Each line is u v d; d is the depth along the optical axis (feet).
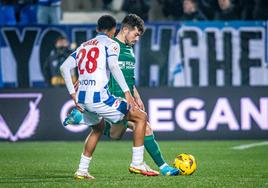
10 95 141.59
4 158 111.96
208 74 143.54
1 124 141.59
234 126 142.72
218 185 74.59
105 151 122.52
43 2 160.45
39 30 142.41
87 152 82.02
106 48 78.95
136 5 166.81
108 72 86.12
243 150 124.16
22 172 92.12
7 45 142.31
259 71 144.66
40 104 141.59
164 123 141.69
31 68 142.31
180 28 143.02
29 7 160.15
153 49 142.72
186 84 143.23
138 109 81.66
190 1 162.09
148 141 84.38
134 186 73.00
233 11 162.09
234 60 143.95
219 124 142.72
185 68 143.23
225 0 161.48
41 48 142.31
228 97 142.92
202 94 142.51
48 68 142.20
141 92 141.90
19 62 142.31
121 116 79.41
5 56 142.20
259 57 144.46
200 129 142.31
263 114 143.33
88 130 141.59
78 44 142.41
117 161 106.52
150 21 154.30
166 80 143.02
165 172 84.79
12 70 142.31
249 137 142.92
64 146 131.64
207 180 78.84
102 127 81.97
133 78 85.76
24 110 141.69
